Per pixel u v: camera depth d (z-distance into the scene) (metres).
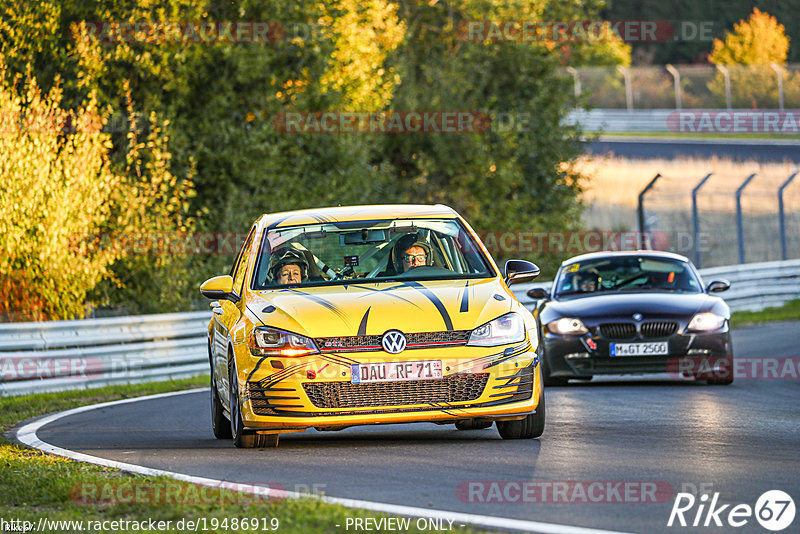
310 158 94.00
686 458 26.52
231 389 30.33
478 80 119.62
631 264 52.12
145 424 39.75
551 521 19.61
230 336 30.28
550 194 123.38
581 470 24.88
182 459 28.44
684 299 48.44
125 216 74.69
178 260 78.94
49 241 67.25
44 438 35.88
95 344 58.34
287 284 31.14
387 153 115.62
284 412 28.20
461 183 114.88
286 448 30.09
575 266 52.62
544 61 122.06
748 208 140.38
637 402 40.94
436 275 31.38
